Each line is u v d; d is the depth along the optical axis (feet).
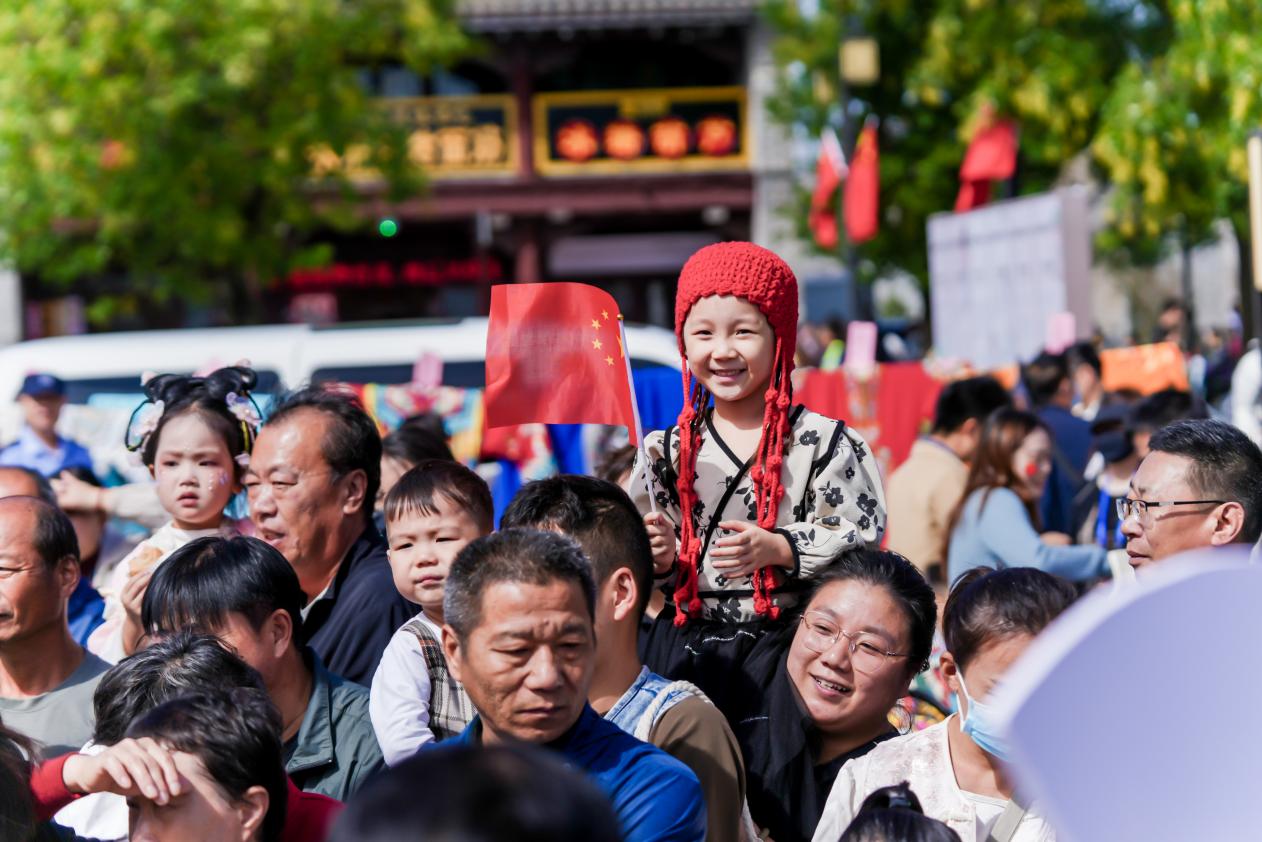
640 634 20.59
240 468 25.54
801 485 20.26
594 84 125.80
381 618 22.45
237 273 100.83
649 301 139.95
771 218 122.31
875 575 18.98
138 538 34.58
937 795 17.08
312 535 23.09
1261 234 44.47
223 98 88.43
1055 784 5.90
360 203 104.83
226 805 14.56
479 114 122.31
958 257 74.33
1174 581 6.02
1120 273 145.59
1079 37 96.32
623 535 17.90
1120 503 21.44
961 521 32.35
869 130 85.25
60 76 83.61
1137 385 47.19
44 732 21.35
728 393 20.31
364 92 99.91
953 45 97.55
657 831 15.11
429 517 20.35
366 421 23.94
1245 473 20.18
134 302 107.55
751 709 19.51
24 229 91.56
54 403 45.39
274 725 15.29
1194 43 78.33
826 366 73.10
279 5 87.92
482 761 7.70
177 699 14.94
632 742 15.66
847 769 17.75
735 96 122.83
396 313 134.21
